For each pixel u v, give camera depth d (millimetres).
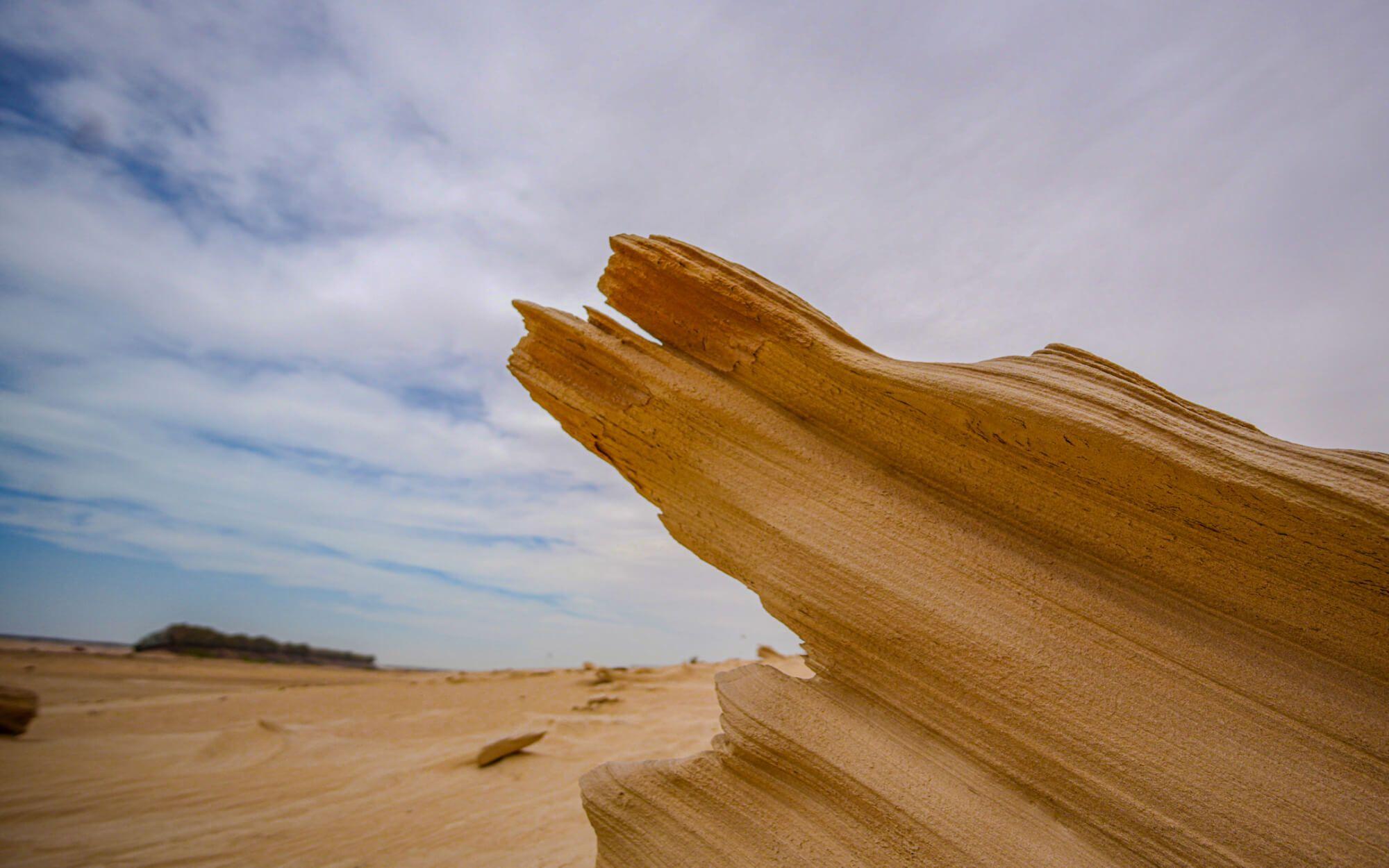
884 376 5621
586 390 6746
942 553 5363
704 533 6211
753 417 6184
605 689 28844
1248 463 4395
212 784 12703
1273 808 4059
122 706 24531
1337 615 4410
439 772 13258
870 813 4691
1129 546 5039
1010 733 4699
